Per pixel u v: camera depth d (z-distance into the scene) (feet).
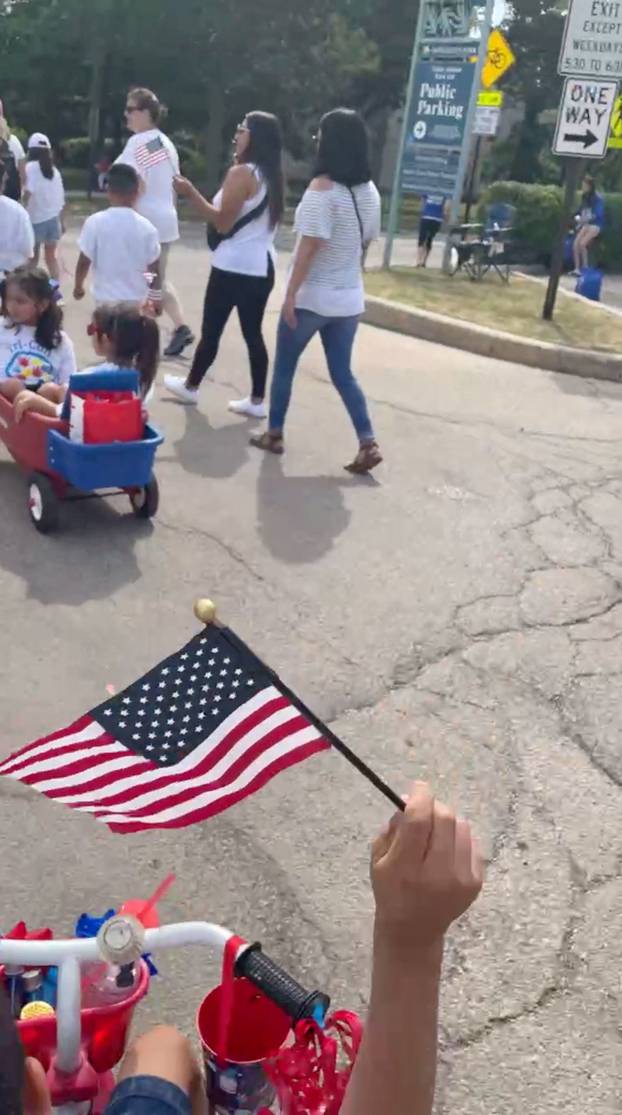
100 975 6.31
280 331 22.15
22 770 5.46
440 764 13.34
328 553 18.83
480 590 18.10
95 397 17.90
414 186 52.54
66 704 13.69
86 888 10.76
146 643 15.33
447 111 49.98
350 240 20.84
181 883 10.96
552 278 40.14
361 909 10.87
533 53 131.23
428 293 44.32
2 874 10.82
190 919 10.50
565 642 16.63
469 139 49.75
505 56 62.59
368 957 10.30
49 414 18.17
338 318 21.34
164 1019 9.36
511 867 11.66
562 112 37.24
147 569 17.49
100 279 24.20
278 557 18.44
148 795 5.27
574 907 11.15
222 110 104.68
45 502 17.95
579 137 37.11
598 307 44.93
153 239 24.18
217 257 24.22
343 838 11.87
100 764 5.38
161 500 20.18
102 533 18.58
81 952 5.87
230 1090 6.01
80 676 14.34
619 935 10.83
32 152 36.88
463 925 10.77
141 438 17.99
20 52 104.99
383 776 12.98
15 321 19.66
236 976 6.07
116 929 5.81
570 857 11.90
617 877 11.65
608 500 22.89
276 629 16.14
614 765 13.70
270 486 21.52
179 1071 5.48
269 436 23.34
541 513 21.77
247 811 12.12
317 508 20.70
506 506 21.93
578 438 27.27
